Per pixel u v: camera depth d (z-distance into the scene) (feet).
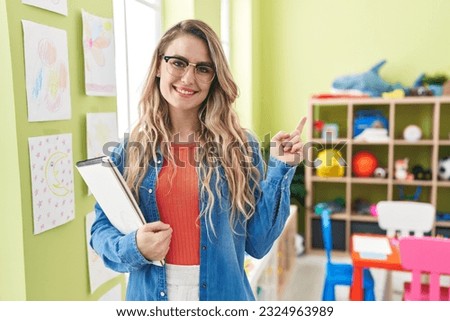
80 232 4.72
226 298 3.02
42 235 4.08
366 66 12.00
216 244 2.97
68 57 4.40
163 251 2.73
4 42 3.57
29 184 3.85
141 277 3.07
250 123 10.81
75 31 4.53
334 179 11.74
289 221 10.01
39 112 3.93
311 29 12.15
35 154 3.90
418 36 11.63
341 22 12.00
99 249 2.97
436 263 5.99
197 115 3.13
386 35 11.80
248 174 3.07
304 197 11.68
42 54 3.95
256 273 6.18
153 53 3.00
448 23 11.41
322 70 12.18
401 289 9.56
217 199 2.97
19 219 3.77
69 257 4.52
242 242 3.11
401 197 12.02
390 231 8.76
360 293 6.76
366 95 11.32
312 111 11.54
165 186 2.95
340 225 11.96
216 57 2.83
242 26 10.80
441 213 11.58
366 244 7.38
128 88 6.60
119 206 2.81
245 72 10.84
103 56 5.03
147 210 2.98
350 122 11.34
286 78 12.29
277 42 12.31
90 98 4.84
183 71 2.80
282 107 12.32
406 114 11.94
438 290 6.08
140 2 7.17
